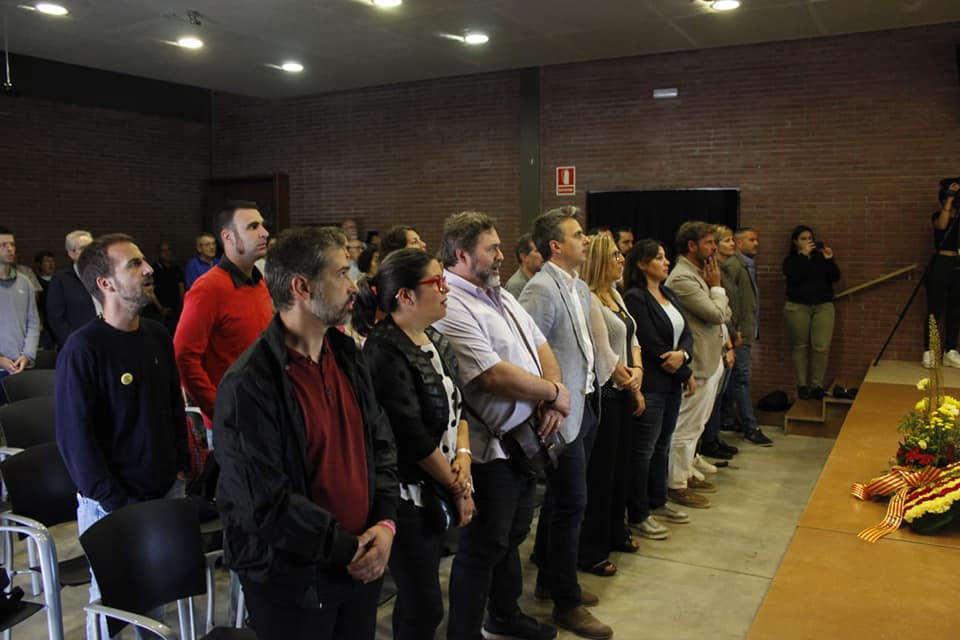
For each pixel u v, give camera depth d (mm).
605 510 3496
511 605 2877
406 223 8633
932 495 2639
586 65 7516
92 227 8641
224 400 1639
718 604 3270
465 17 5812
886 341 6582
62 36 6285
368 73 7777
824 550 2508
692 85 7109
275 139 9398
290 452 1663
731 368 5641
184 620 2439
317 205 9195
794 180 6816
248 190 9555
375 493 1859
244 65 7371
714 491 4805
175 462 2631
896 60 6383
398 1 5371
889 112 6449
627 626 3076
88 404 2383
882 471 3322
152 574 2094
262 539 1622
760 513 4410
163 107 9266
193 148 9680
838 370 6820
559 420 2555
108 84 8680
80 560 2615
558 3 5469
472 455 2459
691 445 4551
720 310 4387
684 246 4480
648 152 7332
